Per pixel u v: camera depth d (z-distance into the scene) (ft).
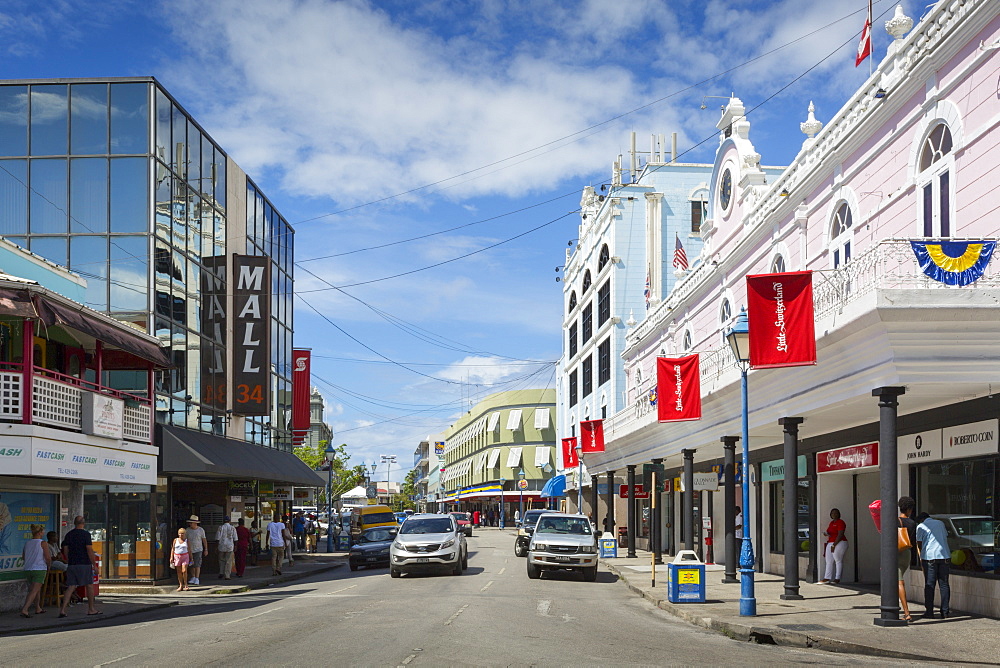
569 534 90.94
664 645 43.29
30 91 88.79
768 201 87.56
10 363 60.29
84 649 42.27
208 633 47.06
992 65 50.83
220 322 106.63
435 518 97.25
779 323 52.75
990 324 46.34
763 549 90.74
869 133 66.13
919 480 61.11
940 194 56.49
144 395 85.61
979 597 52.85
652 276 167.22
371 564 111.65
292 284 145.89
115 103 88.74
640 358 146.30
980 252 46.75
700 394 78.13
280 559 102.12
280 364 135.74
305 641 42.57
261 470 104.47
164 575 87.61
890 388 48.62
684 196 172.14
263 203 129.18
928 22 57.41
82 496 75.77
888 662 38.47
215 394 103.76
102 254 87.04
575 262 211.82
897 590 48.14
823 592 67.05
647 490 124.16
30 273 74.13
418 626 48.52
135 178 87.86
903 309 45.57
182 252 95.45
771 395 64.69
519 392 299.17
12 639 49.85
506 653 38.70
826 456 74.33
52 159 88.02
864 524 75.56
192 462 84.94
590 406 190.60
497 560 121.60
